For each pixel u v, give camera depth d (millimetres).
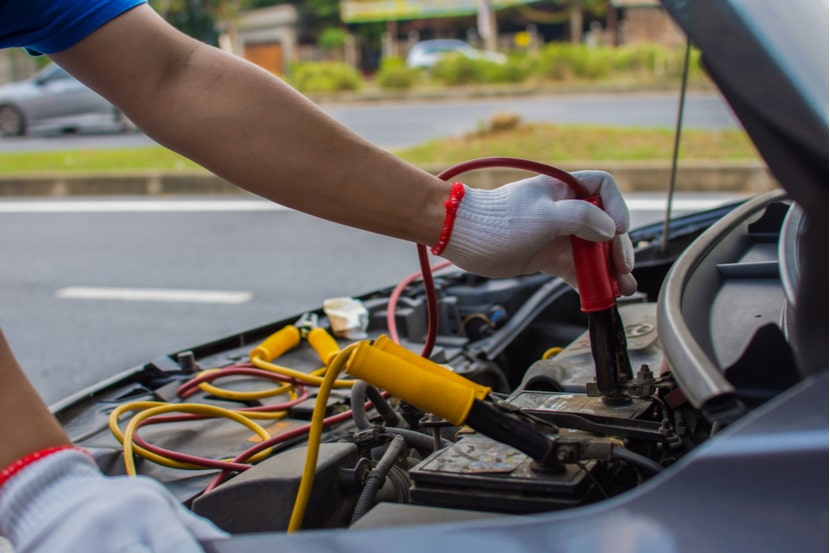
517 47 27672
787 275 1024
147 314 5008
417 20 30125
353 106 18359
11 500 890
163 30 1229
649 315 1805
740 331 1080
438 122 14266
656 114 13102
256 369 1830
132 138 13406
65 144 12992
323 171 1193
